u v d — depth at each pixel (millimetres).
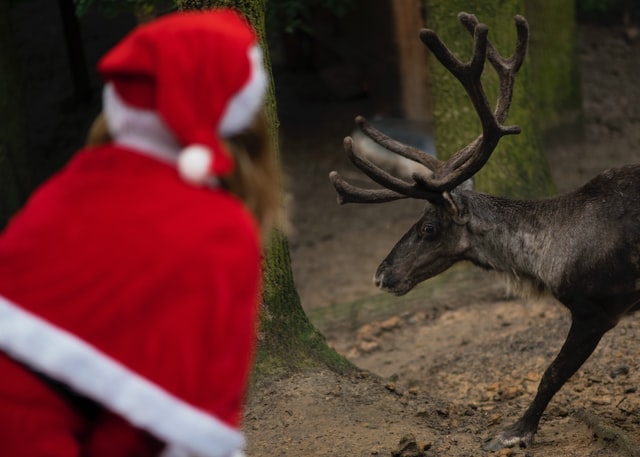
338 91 26312
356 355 14148
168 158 3756
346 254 19797
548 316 13867
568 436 9477
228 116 3791
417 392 10539
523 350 12781
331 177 10000
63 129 25312
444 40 16438
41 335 3496
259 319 10438
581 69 27781
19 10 29750
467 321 14383
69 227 3621
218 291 3525
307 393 10016
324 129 25250
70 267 3562
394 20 24531
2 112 20781
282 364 10391
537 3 22797
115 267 3529
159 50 3635
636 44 29109
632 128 24469
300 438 9242
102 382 3465
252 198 4016
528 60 16734
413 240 9961
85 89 25812
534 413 9297
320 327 15273
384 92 25219
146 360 3484
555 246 9391
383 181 9664
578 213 9312
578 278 9211
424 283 15930
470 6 16234
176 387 3482
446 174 9867
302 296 18062
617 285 9047
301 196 22500
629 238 8930
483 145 9328
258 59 3953
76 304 3529
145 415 3461
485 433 9695
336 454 8898
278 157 10266
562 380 9242
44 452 3529
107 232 3582
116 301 3506
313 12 26672
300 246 20438
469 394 11781
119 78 3732
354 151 9680
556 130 23328
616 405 10398
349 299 17609
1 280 3615
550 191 16812
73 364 3471
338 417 9625
